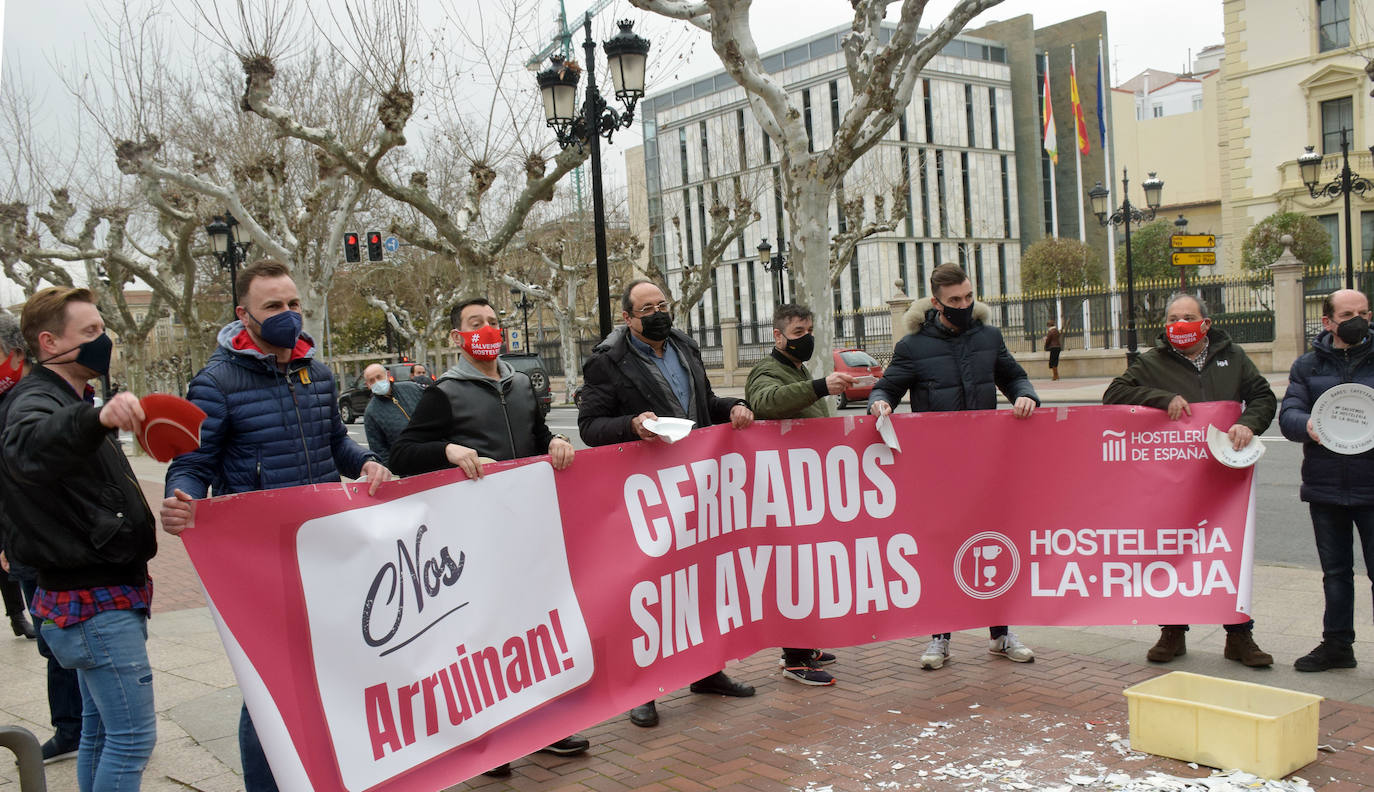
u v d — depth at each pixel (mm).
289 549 2852
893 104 8906
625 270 38688
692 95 58438
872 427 4379
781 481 4324
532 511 3523
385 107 11336
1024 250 61469
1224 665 4477
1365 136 31906
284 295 3027
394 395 6828
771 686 4602
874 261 54344
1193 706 3361
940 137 56812
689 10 9109
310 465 3172
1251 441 4285
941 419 4402
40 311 2746
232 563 2742
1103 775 3312
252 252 21750
